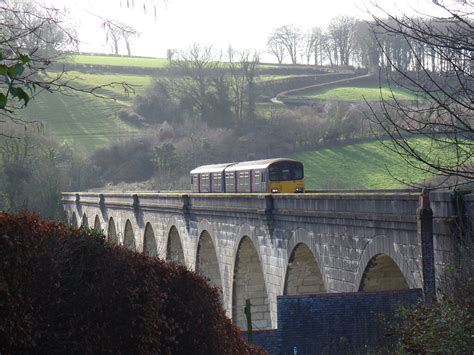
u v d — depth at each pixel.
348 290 60.06
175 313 38.72
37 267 31.61
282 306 52.38
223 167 121.25
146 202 118.62
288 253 70.81
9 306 29.84
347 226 59.62
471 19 38.72
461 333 38.22
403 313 44.44
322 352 51.91
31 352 30.80
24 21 29.73
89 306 33.38
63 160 190.25
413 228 50.47
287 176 104.94
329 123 175.88
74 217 165.50
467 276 43.72
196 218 97.38
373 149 158.88
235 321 85.94
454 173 35.66
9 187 158.88
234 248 84.94
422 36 36.03
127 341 34.66
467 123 36.22
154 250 116.12
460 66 35.88
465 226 46.03
